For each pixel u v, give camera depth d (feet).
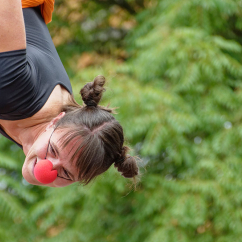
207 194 24.36
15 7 8.17
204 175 24.77
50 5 10.67
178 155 24.35
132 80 25.43
